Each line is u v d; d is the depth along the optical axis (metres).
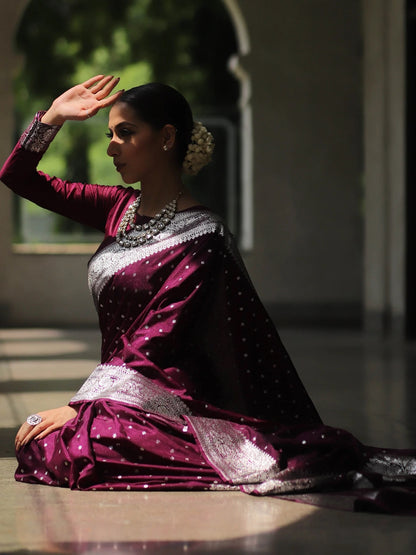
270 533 3.42
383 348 11.21
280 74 15.38
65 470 4.13
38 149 4.54
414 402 6.82
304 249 15.45
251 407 4.48
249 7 15.33
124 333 4.43
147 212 4.49
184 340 4.38
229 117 15.80
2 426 5.76
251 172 15.37
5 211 14.85
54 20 26.05
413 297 13.12
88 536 3.37
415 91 13.30
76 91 4.48
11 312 14.87
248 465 4.12
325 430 4.34
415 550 3.22
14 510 3.73
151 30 26.58
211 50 26.66
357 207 15.48
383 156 13.63
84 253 15.03
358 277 15.52
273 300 15.41
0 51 14.58
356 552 3.20
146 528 3.47
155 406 4.23
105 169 16.08
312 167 15.43
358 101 15.48
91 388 4.33
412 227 13.14
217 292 4.42
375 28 13.86
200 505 3.81
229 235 4.47
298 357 10.12
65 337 12.84
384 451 4.39
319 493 3.98
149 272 4.36
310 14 15.38
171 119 4.44
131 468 4.11
